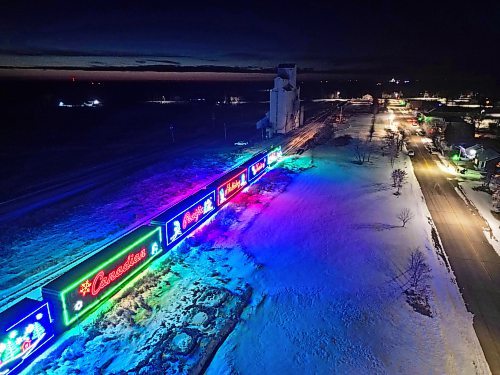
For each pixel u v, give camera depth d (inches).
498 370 573.3
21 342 513.3
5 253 916.6
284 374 560.4
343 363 580.1
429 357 596.1
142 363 572.7
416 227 1088.8
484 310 719.1
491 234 1051.3
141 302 720.3
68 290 577.0
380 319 685.3
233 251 942.4
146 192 1416.1
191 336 633.0
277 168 1740.9
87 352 589.3
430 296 757.9
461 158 1902.1
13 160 1923.0
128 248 716.0
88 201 1309.1
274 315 696.4
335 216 1167.6
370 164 1854.1
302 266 872.3
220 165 1845.5
